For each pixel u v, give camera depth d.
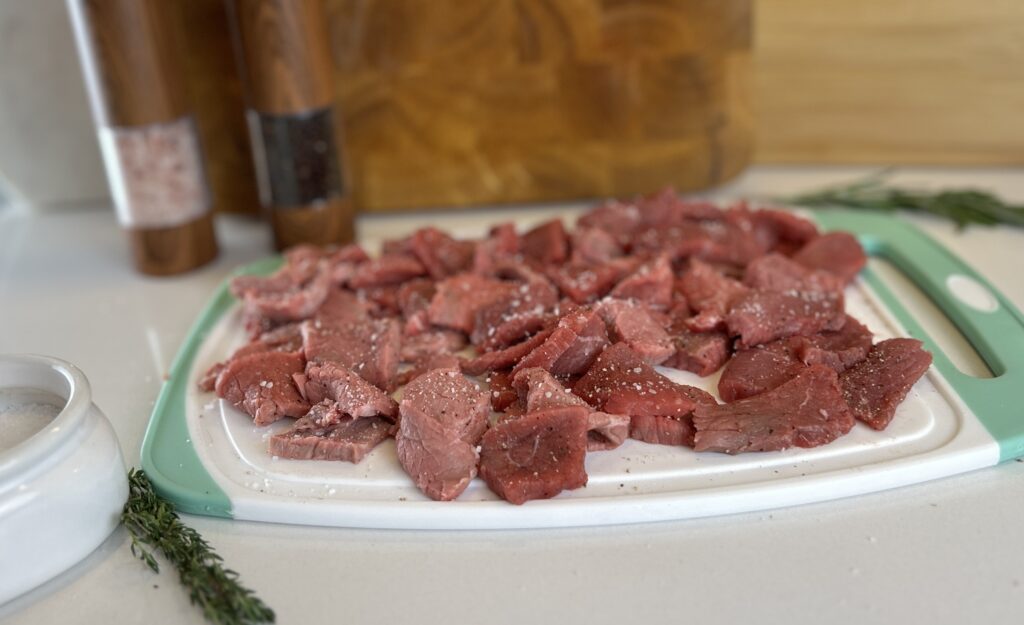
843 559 0.40
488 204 0.71
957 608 0.38
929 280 0.57
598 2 0.64
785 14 0.70
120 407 0.51
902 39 0.70
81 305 0.62
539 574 0.40
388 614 0.38
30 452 0.38
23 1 0.67
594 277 0.55
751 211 0.61
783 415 0.44
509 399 0.47
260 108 0.60
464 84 0.67
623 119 0.68
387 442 0.46
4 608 0.39
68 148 0.73
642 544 0.41
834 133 0.74
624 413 0.45
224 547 0.42
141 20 0.57
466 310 0.53
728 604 0.38
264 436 0.47
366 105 0.67
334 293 0.57
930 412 0.46
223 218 0.72
